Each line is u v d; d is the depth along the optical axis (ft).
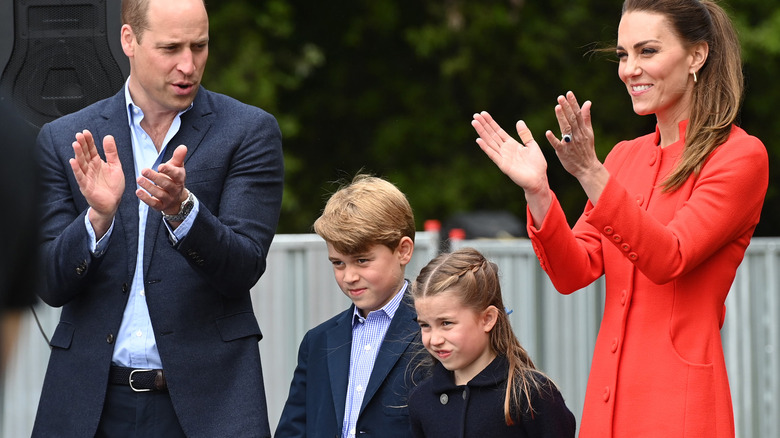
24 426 59.41
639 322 29.40
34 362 59.52
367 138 149.79
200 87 37.04
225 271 33.63
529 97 147.02
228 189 35.68
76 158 32.37
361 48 148.56
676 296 28.86
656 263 27.78
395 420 34.04
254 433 34.68
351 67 148.77
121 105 36.58
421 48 140.36
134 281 35.01
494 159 30.99
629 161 32.17
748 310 71.46
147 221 35.14
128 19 35.06
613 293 30.60
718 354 28.76
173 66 34.35
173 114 36.04
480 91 145.79
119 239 34.99
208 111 36.40
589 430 30.19
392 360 34.47
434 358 34.09
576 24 146.72
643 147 31.83
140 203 35.42
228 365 35.22
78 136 32.09
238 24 134.41
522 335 69.15
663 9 29.50
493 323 32.50
